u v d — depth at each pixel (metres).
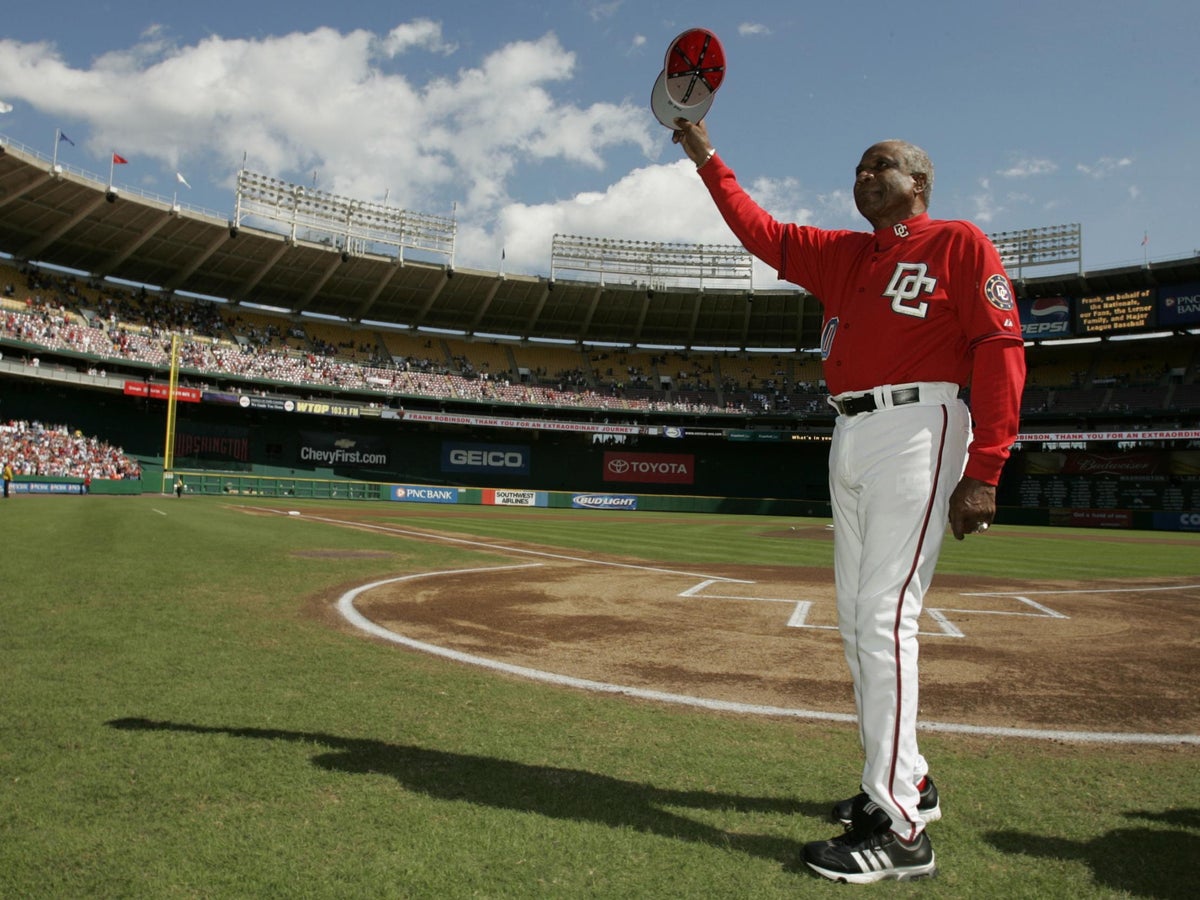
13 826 2.59
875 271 2.80
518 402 51.12
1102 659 6.29
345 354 50.62
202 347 44.72
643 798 3.06
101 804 2.79
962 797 3.21
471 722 3.96
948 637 7.13
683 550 17.69
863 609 2.72
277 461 47.19
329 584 9.03
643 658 5.82
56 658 4.90
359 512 30.67
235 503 32.97
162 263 43.78
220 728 3.67
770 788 3.23
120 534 14.25
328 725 3.79
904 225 2.81
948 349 2.72
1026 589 11.36
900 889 2.42
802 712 4.46
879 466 2.72
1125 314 43.50
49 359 39.50
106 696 4.12
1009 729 4.27
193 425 44.84
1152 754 3.87
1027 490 46.81
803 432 50.03
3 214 37.59
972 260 2.62
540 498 48.72
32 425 39.03
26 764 3.13
